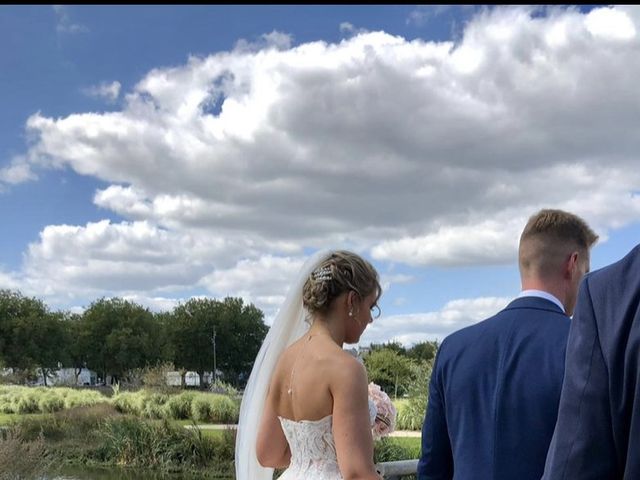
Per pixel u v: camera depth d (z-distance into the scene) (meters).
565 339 1.82
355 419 2.13
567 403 1.15
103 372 66.12
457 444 1.91
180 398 18.64
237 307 80.25
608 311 1.13
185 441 13.94
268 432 2.56
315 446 2.24
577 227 1.97
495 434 1.81
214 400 18.48
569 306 1.97
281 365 2.49
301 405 2.27
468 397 1.90
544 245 1.95
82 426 15.92
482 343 1.94
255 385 2.82
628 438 1.08
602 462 1.10
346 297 2.36
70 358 61.66
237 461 2.85
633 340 1.08
